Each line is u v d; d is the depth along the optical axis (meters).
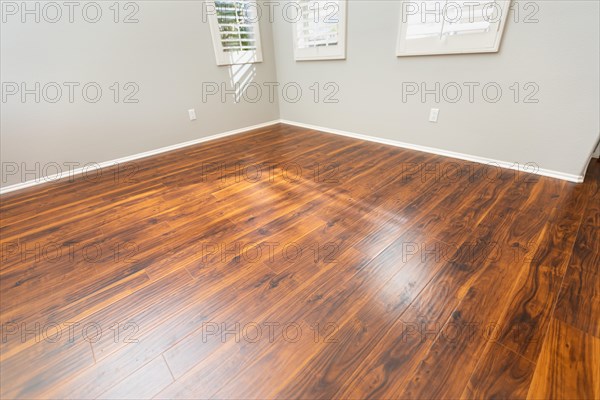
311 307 1.13
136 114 2.76
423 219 1.65
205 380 0.90
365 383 0.87
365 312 1.10
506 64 1.96
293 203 1.90
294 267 1.34
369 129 3.00
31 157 2.32
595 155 2.21
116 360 0.97
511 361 0.90
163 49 2.73
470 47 2.05
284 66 3.54
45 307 1.19
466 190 1.93
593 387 0.82
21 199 2.12
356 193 1.98
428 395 0.83
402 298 1.15
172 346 1.01
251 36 3.30
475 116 2.24
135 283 1.29
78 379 0.92
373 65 2.68
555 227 1.51
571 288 1.14
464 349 0.94
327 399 0.83
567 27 1.67
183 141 3.15
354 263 1.35
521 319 1.03
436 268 1.29
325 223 1.66
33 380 0.92
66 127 2.42
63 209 1.95
